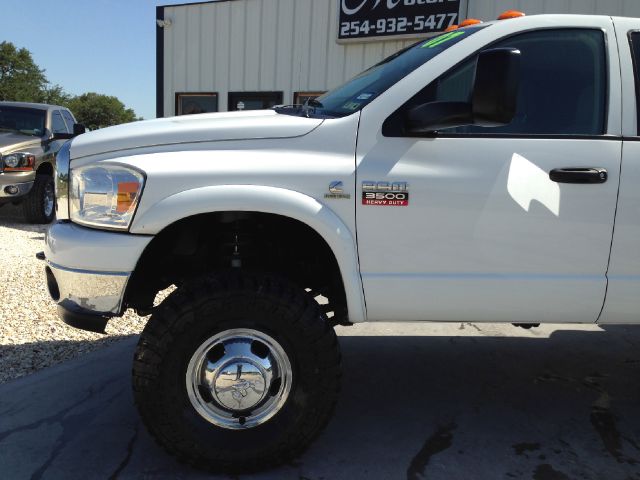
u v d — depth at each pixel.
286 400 2.38
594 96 2.46
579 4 7.96
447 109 2.19
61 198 2.50
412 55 2.70
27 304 4.57
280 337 2.32
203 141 2.37
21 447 2.62
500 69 2.01
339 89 3.03
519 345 4.24
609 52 2.46
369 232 2.32
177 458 2.35
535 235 2.35
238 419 2.38
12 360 3.61
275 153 2.33
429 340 4.33
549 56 2.49
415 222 2.32
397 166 2.32
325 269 2.78
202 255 2.69
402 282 2.35
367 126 2.35
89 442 2.68
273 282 2.34
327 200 2.29
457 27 2.82
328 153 2.34
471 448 2.71
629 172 2.36
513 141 2.36
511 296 2.38
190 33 10.93
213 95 10.98
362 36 9.45
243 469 2.38
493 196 2.32
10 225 8.45
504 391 3.40
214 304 2.27
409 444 2.74
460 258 2.36
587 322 2.48
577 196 2.34
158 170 2.26
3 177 7.92
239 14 10.47
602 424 2.99
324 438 2.78
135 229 2.26
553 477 2.46
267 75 10.42
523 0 8.27
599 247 2.38
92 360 3.66
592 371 3.75
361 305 2.37
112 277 2.29
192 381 2.33
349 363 3.83
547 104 2.46
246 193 2.23
